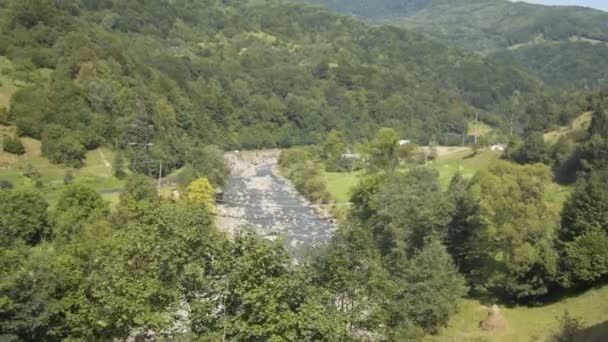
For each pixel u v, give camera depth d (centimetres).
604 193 5134
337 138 16100
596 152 9062
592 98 13788
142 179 7725
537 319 4625
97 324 2520
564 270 4875
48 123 10812
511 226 5000
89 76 12706
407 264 4891
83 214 6059
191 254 2391
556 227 5275
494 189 5188
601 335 3772
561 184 9388
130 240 2686
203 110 19850
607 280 4828
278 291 2194
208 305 2266
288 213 10050
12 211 6028
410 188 6400
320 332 2189
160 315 2289
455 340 4309
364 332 3083
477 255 5556
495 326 4566
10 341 2578
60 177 9650
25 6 14150
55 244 5672
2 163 9488
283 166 16325
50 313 2727
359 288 2727
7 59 12556
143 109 12800
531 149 11288
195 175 10544
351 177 12975
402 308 4166
